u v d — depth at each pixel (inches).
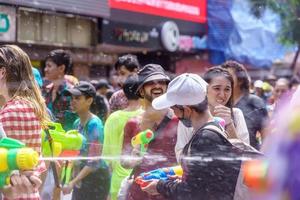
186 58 422.0
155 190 109.5
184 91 106.1
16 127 107.9
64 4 323.9
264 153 53.8
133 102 140.3
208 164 96.7
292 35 217.9
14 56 111.4
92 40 378.6
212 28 397.7
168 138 125.6
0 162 88.3
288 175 39.0
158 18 418.3
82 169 128.5
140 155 126.6
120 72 184.9
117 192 128.3
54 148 122.0
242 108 143.4
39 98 114.8
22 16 300.8
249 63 298.8
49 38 330.3
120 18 397.7
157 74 135.8
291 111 40.0
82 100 150.9
